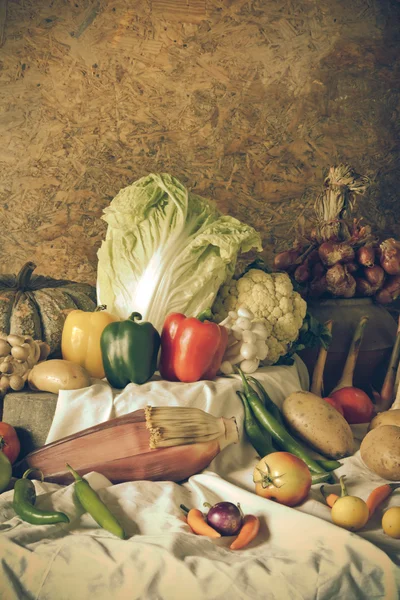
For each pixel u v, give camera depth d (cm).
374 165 139
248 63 134
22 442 95
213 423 91
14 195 131
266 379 104
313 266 123
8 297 108
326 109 137
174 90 133
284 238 138
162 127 133
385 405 117
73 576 70
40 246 132
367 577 70
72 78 130
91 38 130
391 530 78
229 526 78
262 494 85
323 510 83
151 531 79
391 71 137
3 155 130
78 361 102
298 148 137
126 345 97
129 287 107
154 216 108
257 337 105
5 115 129
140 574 70
